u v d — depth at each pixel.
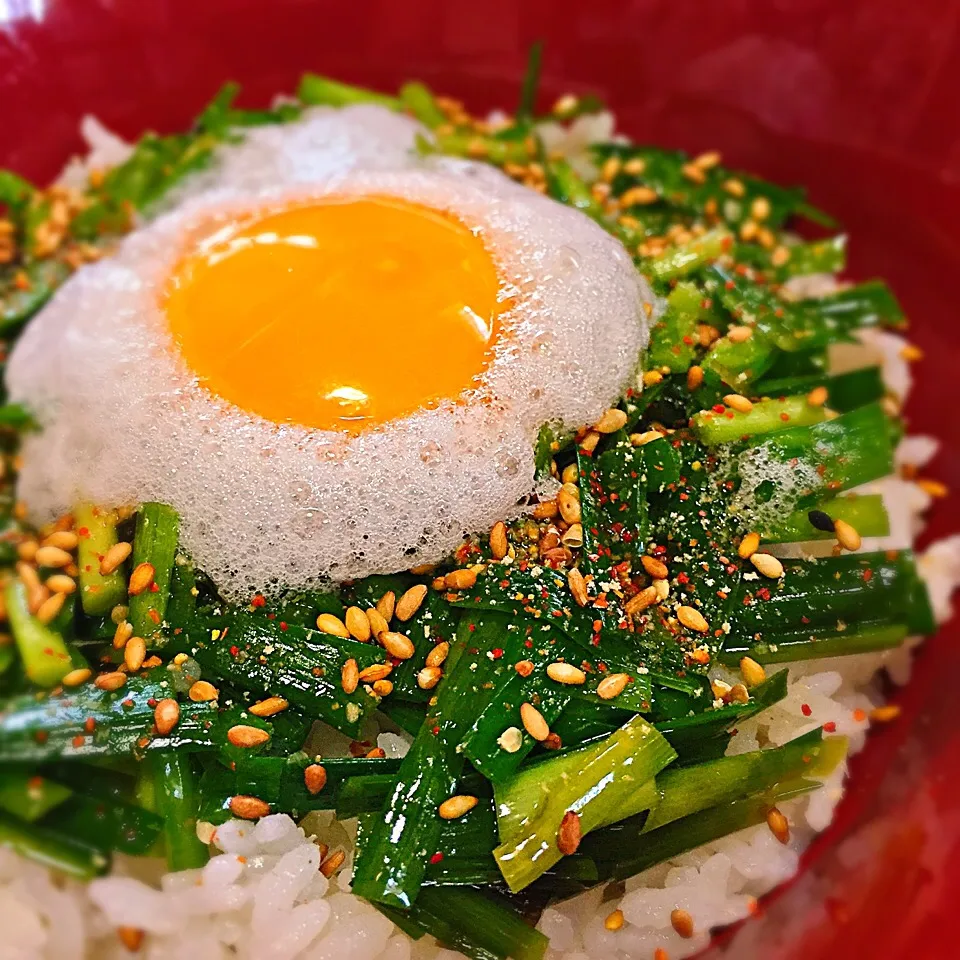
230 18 0.14
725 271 0.11
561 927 0.09
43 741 0.09
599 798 0.09
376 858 0.09
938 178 0.13
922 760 0.11
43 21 0.13
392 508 0.09
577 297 0.10
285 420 0.10
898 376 0.13
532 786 0.09
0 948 0.09
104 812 0.09
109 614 0.10
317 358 0.10
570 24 0.14
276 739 0.09
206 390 0.10
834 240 0.13
